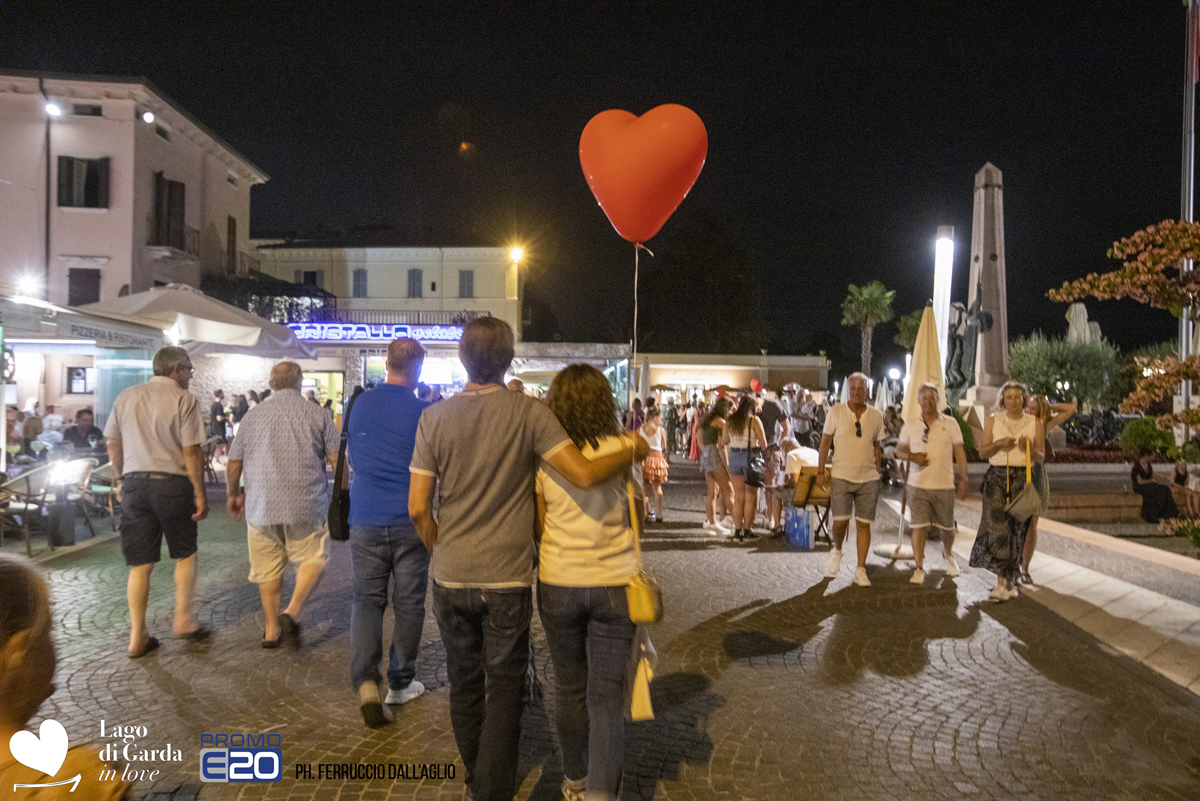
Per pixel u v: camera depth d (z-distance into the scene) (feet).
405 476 12.63
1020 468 21.13
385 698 13.70
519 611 9.29
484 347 9.51
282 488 15.60
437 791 10.52
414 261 131.44
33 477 27.50
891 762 11.69
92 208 77.87
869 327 149.48
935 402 23.44
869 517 23.04
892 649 17.08
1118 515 38.29
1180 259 15.66
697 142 13.46
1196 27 43.39
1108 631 18.40
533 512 9.57
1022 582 23.08
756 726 12.90
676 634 18.04
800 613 19.94
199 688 14.08
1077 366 105.91
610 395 9.83
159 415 15.65
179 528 16.15
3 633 3.51
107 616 18.65
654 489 36.01
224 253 98.63
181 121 86.28
